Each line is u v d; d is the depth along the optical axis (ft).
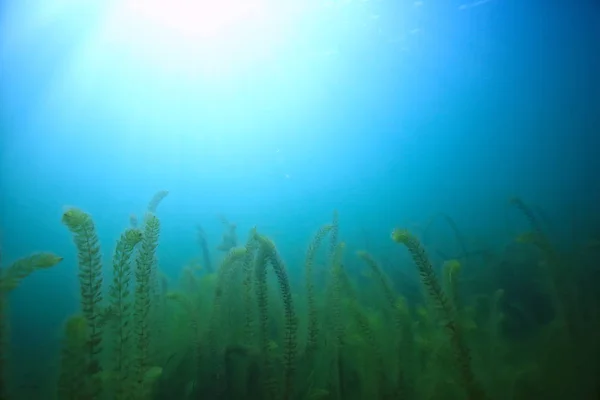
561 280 7.74
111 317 5.58
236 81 83.46
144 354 5.42
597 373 6.12
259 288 6.30
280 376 6.15
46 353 8.61
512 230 18.56
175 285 11.89
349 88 87.30
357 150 97.19
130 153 92.53
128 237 5.64
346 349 7.00
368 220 34.58
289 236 26.14
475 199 37.96
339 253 8.34
